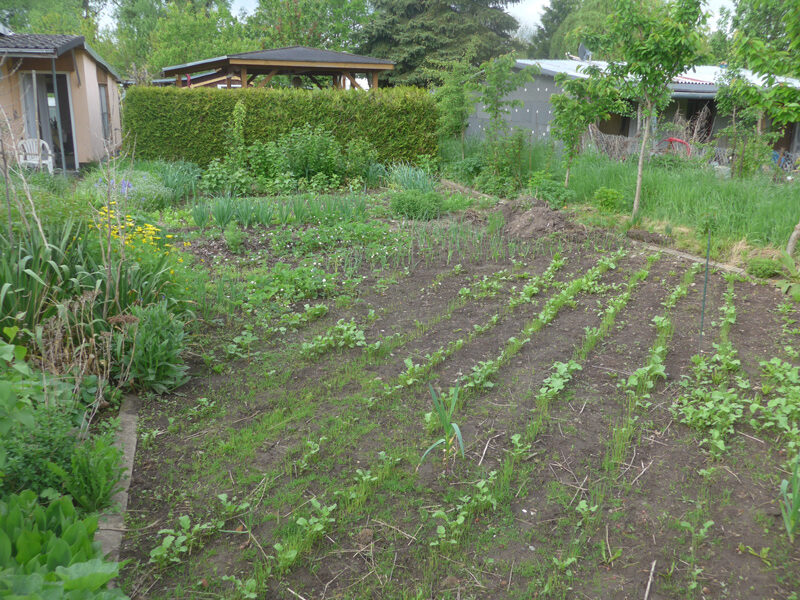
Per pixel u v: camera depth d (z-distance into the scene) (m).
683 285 7.39
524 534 3.35
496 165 14.73
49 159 13.05
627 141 15.79
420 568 3.11
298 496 3.63
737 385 4.94
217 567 3.09
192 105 15.77
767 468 3.91
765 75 8.24
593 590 2.97
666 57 9.89
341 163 15.19
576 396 4.86
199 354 5.60
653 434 4.32
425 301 7.07
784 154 16.30
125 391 4.81
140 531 3.32
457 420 4.50
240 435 4.29
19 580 2.19
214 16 34.00
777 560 3.14
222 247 9.19
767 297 7.05
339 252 9.02
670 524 3.41
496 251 8.86
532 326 6.16
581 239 9.50
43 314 4.82
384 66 19.66
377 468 3.91
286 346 5.83
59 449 3.47
